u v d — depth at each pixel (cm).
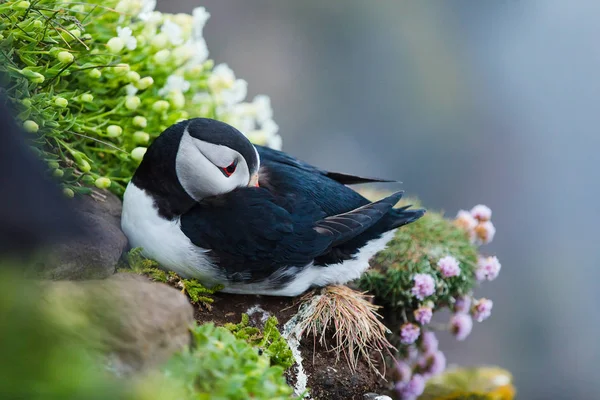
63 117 797
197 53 988
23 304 465
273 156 864
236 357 587
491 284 1936
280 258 761
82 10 877
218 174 732
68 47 812
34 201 469
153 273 755
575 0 2055
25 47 773
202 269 755
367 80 2006
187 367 547
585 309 1962
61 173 742
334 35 1992
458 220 1046
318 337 806
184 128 738
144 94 900
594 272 1992
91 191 780
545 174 2033
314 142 1975
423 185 2005
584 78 2056
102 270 672
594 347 1917
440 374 1093
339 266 825
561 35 2062
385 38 2014
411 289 949
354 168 1980
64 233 482
